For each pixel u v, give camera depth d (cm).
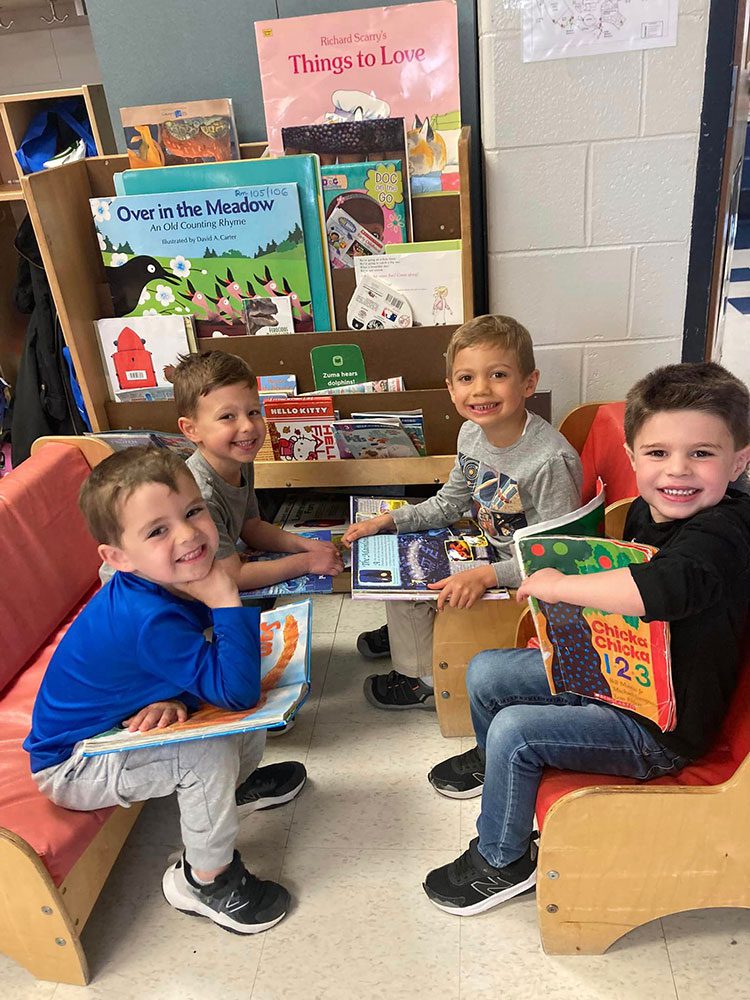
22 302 271
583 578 109
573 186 196
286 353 209
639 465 115
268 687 135
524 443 160
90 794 126
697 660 111
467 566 159
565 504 157
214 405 167
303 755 171
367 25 191
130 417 218
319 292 205
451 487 174
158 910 141
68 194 198
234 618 125
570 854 117
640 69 183
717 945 128
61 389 270
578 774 123
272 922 135
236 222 197
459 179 186
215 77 214
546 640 118
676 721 114
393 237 200
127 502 118
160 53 212
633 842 115
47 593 172
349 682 192
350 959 130
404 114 197
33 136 259
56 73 288
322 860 147
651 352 215
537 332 214
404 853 147
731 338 360
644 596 102
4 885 118
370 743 173
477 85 204
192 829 130
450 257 196
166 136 207
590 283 207
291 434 206
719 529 105
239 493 179
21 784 133
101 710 127
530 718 123
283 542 183
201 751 127
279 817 157
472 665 144
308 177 193
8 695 156
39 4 275
